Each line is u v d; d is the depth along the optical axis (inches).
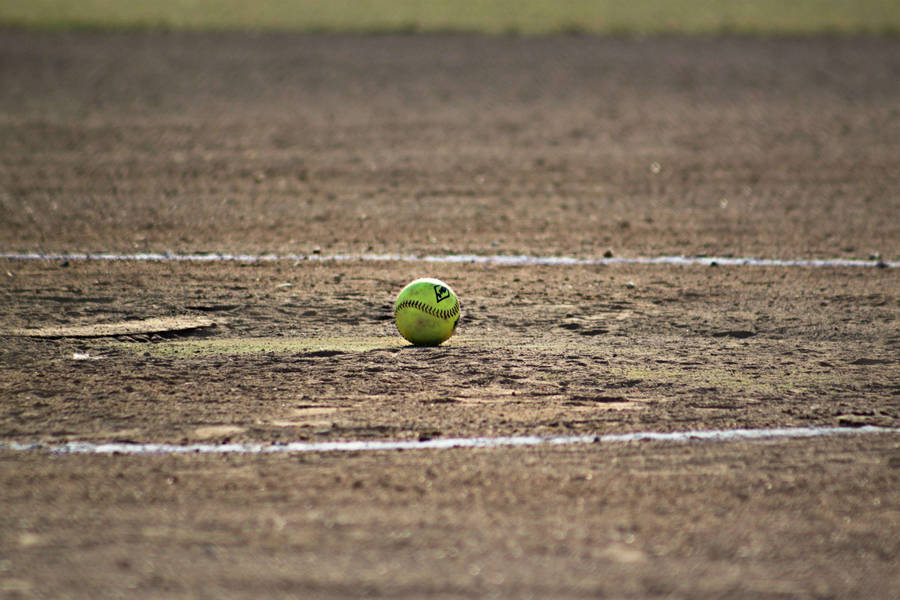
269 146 3122.5
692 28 5575.8
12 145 3061.0
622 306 1605.6
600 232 2206.0
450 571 727.1
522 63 4638.3
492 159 2997.0
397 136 3294.8
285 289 1678.2
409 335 1354.6
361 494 863.7
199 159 2935.5
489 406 1106.7
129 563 737.0
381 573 722.8
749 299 1660.9
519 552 757.9
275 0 6195.9
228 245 2020.2
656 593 699.4
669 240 2138.3
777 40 5290.4
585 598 691.4
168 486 878.4
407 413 1079.6
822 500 864.3
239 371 1229.7
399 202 2472.9
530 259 1946.4
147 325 1443.2
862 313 1576.0
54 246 1983.3
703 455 966.4
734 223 2309.3
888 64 4660.4
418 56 4739.2
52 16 5413.4
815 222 2327.8
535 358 1304.1
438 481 893.8
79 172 2743.6
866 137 3339.1
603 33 5398.6
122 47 4778.5
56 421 1043.3
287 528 796.0
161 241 2047.2
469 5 6156.5
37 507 832.9
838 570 738.8
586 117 3636.8
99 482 885.8
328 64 4520.2
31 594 690.2
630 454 966.4
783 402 1135.0
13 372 1208.8
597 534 791.1
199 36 5088.6
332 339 1391.5
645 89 4158.5
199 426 1034.1
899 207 2481.5
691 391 1171.3
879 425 1059.3
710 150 3154.5
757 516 829.8
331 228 2196.1
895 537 795.4
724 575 727.7
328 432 1018.1
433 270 1838.1
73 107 3634.4
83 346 1332.4
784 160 3024.1
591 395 1151.0
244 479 894.4
